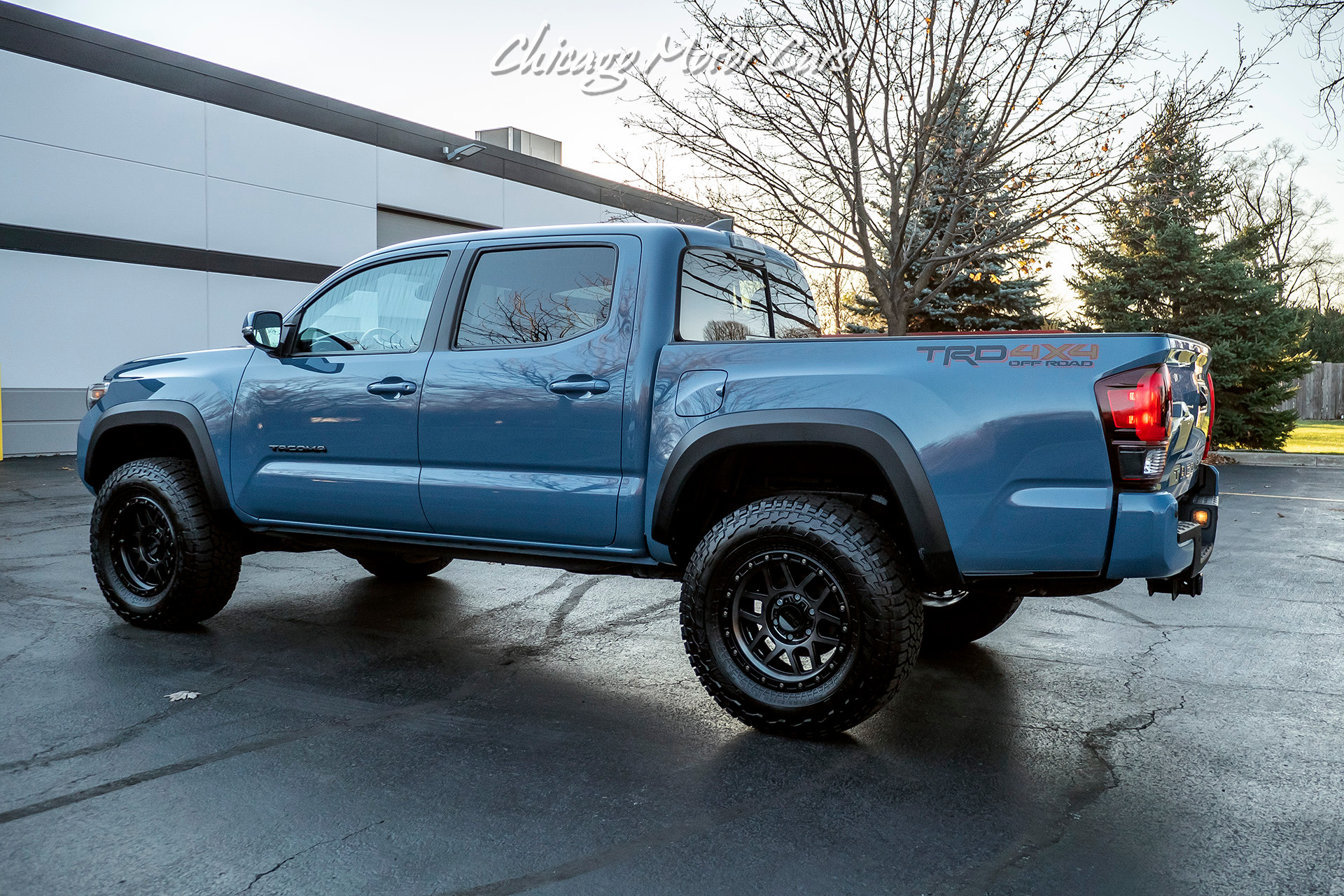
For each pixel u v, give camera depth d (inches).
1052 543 115.3
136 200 571.5
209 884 88.1
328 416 164.1
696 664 132.7
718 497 143.1
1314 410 1277.1
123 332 569.0
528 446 145.4
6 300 520.1
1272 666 167.9
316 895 86.7
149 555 182.2
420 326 162.1
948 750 126.3
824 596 127.0
